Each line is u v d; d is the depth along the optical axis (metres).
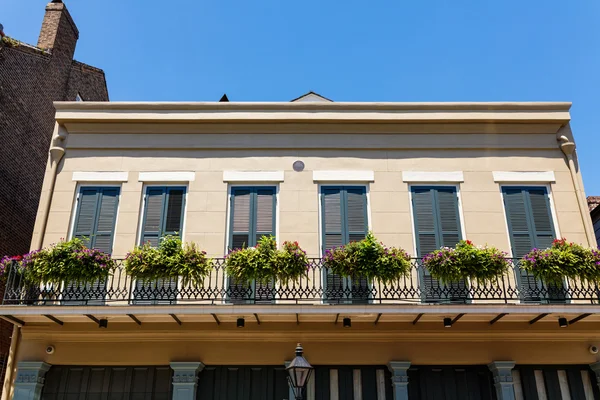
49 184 10.05
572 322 9.14
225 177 10.20
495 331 9.30
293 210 9.95
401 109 10.55
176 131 10.53
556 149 10.53
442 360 9.15
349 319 8.93
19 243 12.74
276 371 9.12
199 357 9.10
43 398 8.99
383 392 9.02
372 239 8.94
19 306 8.31
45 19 15.32
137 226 9.84
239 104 10.51
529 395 9.05
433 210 10.05
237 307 8.30
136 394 9.00
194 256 8.76
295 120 10.45
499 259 8.75
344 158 10.37
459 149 10.48
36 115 13.80
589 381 9.20
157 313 8.27
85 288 8.62
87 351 9.17
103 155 10.35
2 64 12.26
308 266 8.79
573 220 10.00
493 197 10.15
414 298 9.06
